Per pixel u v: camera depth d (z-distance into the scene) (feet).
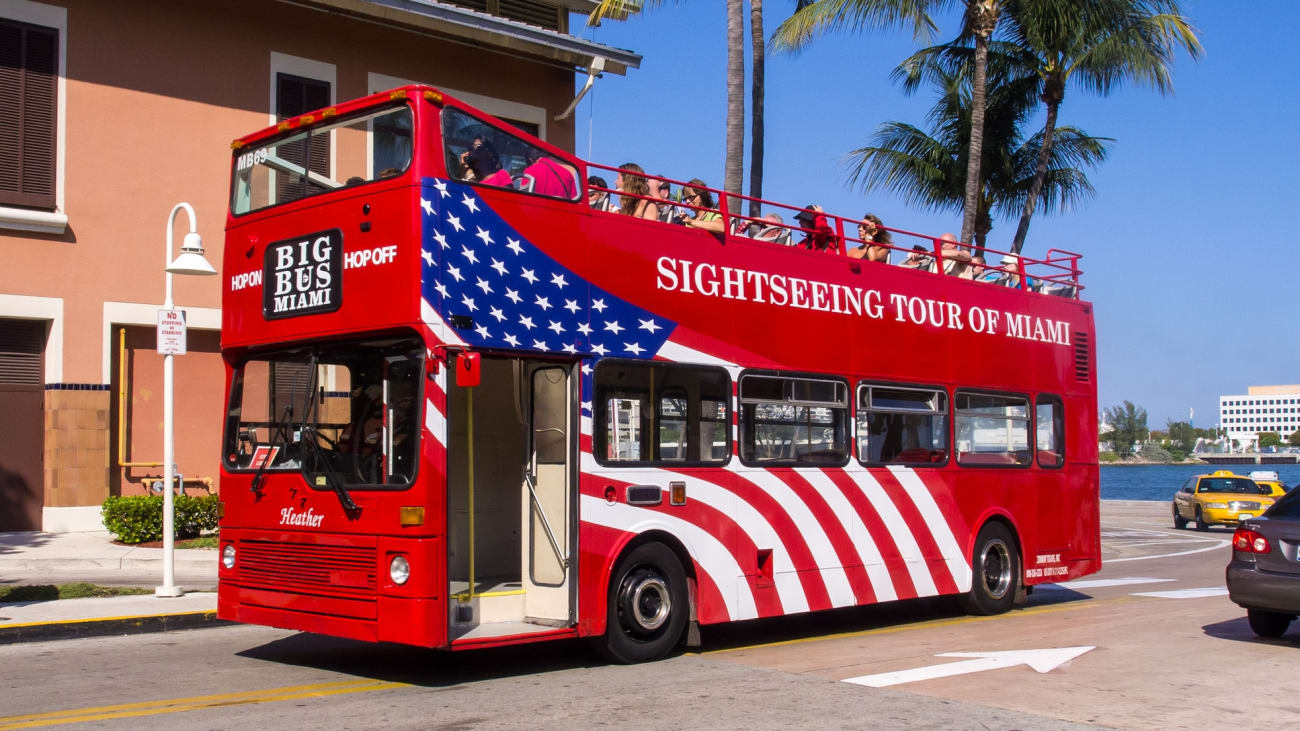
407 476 26.99
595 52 71.26
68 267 55.67
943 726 23.65
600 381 30.76
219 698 26.37
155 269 58.29
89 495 55.47
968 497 42.65
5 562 45.62
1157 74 78.43
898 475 39.78
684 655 33.35
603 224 31.53
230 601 31.14
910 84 85.97
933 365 41.81
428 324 26.96
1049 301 48.21
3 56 54.34
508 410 33.04
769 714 24.68
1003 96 86.02
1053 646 34.99
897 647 35.01
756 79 70.08
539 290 29.55
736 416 34.55
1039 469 46.34
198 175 59.77
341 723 23.59
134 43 57.98
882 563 38.81
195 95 59.77
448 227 27.66
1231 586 35.50
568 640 35.81
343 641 35.40
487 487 32.40
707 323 33.99
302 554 29.09
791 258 37.09
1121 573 62.75
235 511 31.12
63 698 26.35
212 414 60.29
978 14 73.56
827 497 37.09
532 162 30.25
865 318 39.34
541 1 72.54
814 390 37.24
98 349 56.29
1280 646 34.88
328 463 28.73
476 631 28.43
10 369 54.70
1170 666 31.19
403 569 26.71
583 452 30.09
